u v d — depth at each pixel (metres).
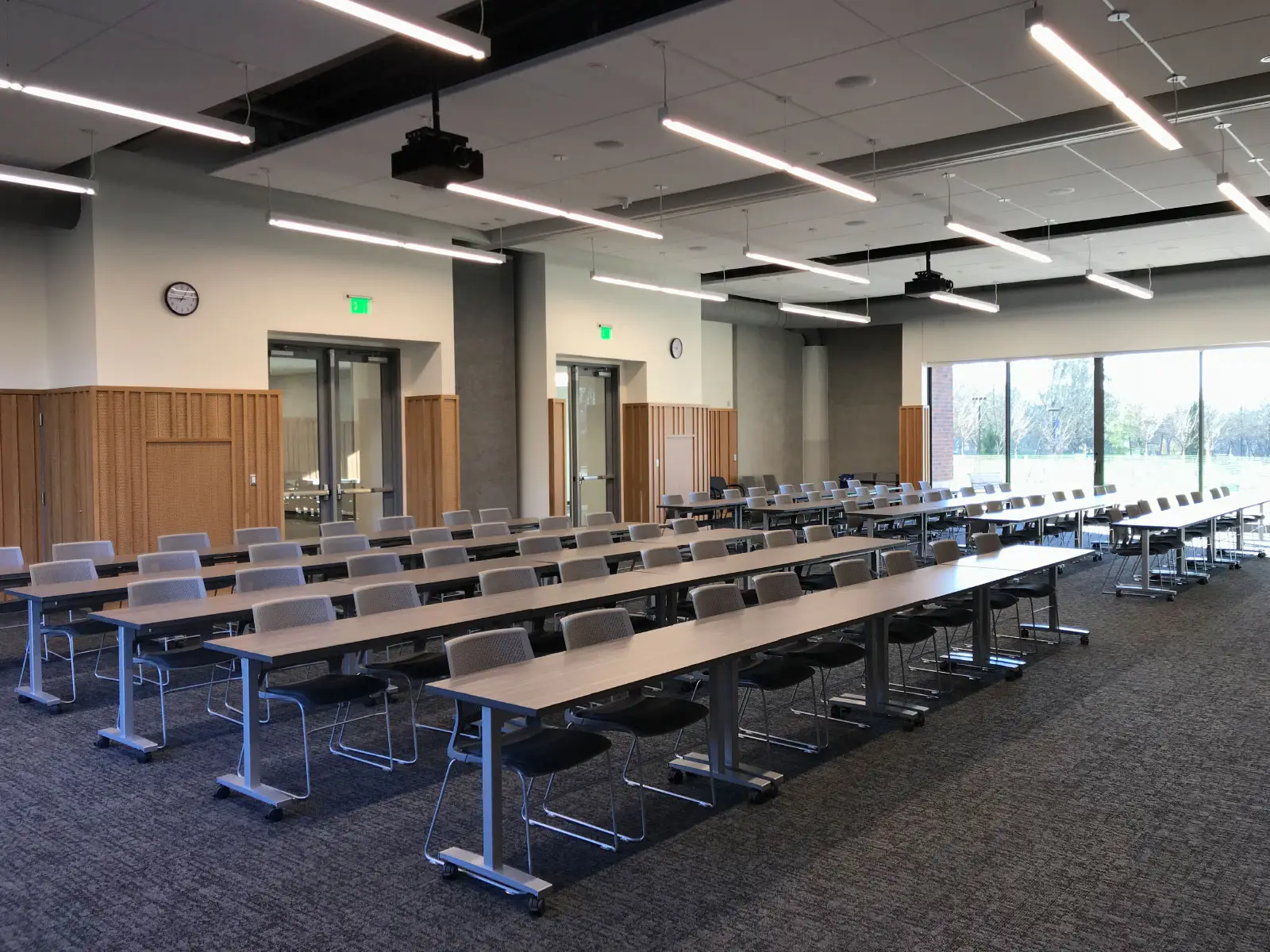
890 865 4.10
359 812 4.77
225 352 10.89
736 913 3.69
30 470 10.54
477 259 11.73
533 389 14.62
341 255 11.96
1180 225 12.86
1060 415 19.03
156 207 10.31
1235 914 3.66
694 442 17.23
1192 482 17.58
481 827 4.57
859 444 21.88
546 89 7.63
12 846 4.38
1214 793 4.93
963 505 13.25
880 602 5.88
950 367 20.36
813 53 6.93
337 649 4.71
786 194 10.85
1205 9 6.23
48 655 8.29
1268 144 9.20
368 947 3.47
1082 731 6.00
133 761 5.55
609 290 15.48
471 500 14.23
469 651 4.32
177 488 10.48
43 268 10.63
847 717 6.29
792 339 22.02
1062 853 4.21
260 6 6.06
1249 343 16.52
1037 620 9.54
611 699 6.14
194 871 4.10
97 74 7.14
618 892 3.88
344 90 9.19
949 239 14.19
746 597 7.67
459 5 6.17
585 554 8.18
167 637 6.47
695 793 4.98
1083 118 8.49
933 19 6.36
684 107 8.03
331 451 12.70
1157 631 9.02
